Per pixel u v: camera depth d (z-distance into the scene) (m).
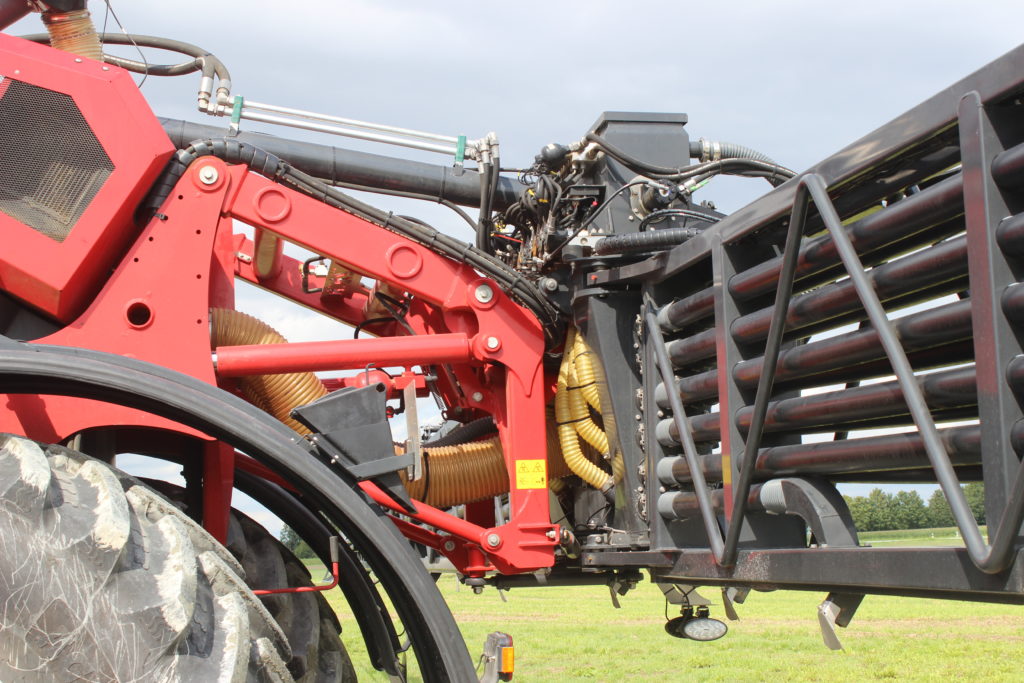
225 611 1.88
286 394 2.94
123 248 2.67
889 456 1.93
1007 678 6.43
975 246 1.61
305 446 2.19
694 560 2.58
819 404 2.15
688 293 2.92
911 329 1.84
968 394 1.69
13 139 2.52
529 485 3.00
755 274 2.35
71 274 2.49
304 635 2.69
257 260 3.64
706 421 2.60
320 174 3.38
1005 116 1.62
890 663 7.31
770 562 2.20
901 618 11.39
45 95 2.55
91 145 2.55
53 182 2.52
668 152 3.34
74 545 1.80
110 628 1.76
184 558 1.87
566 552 3.17
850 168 1.95
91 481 1.94
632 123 3.34
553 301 3.20
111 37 3.31
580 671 7.04
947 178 1.91
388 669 2.75
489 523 3.91
